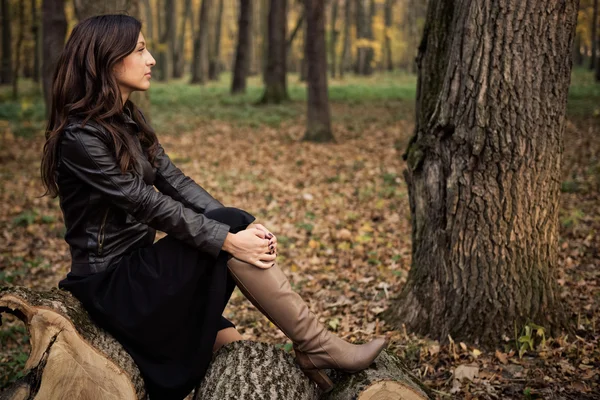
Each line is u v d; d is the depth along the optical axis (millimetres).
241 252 2279
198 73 31000
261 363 2393
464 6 3242
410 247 5871
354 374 2428
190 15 40562
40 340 2064
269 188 8867
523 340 3271
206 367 2352
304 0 12836
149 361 2307
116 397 2115
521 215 3355
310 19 12773
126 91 2424
